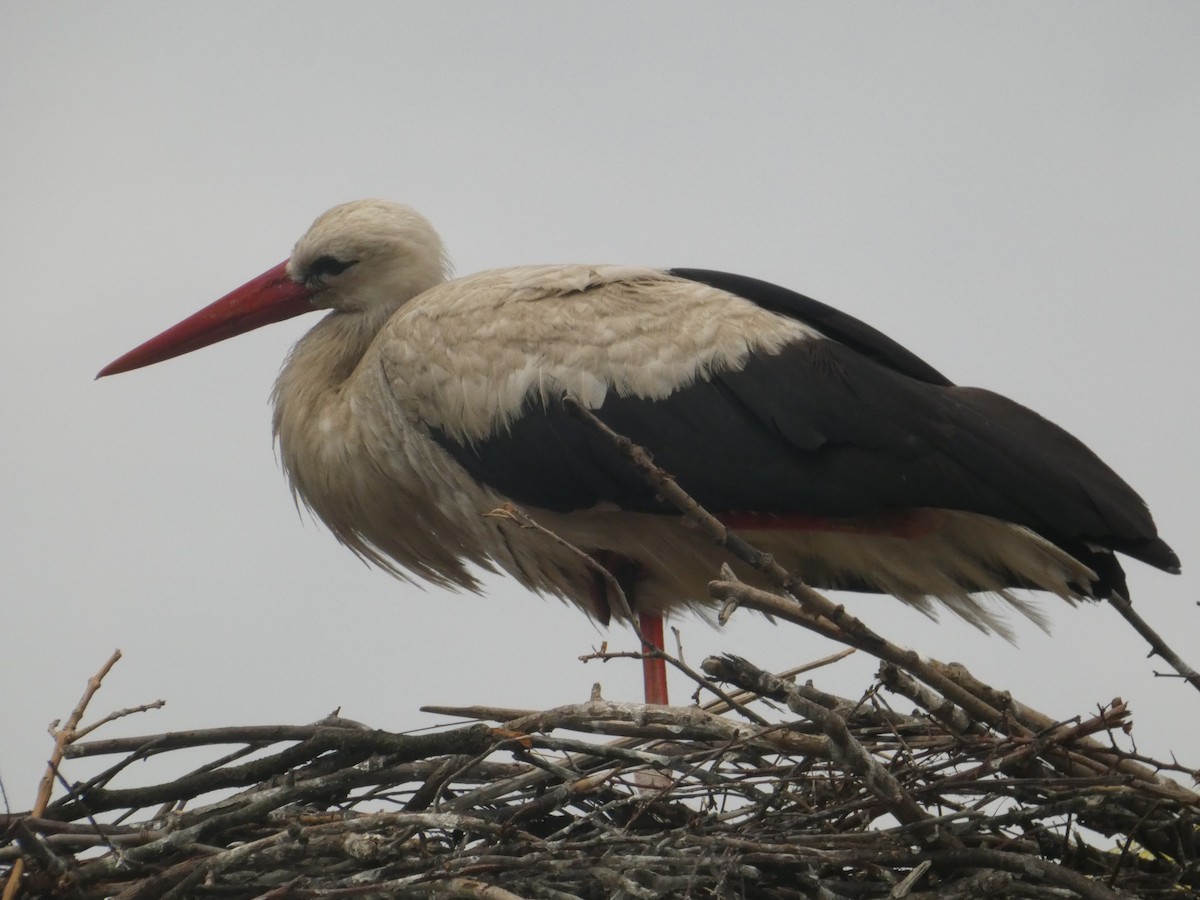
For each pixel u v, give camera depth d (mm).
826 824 9812
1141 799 9492
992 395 12297
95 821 10398
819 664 10703
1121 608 9547
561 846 9531
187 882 9648
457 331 12711
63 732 10055
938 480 11711
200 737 10469
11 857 9844
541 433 12406
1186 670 9484
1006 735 9688
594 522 12742
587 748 9992
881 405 11938
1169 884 9555
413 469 13008
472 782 10461
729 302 12562
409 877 9344
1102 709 9328
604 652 9367
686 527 12516
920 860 9477
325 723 10562
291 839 9641
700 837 9430
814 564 12734
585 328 12508
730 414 12148
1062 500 11477
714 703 11070
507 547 13102
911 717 10062
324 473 13398
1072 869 9656
